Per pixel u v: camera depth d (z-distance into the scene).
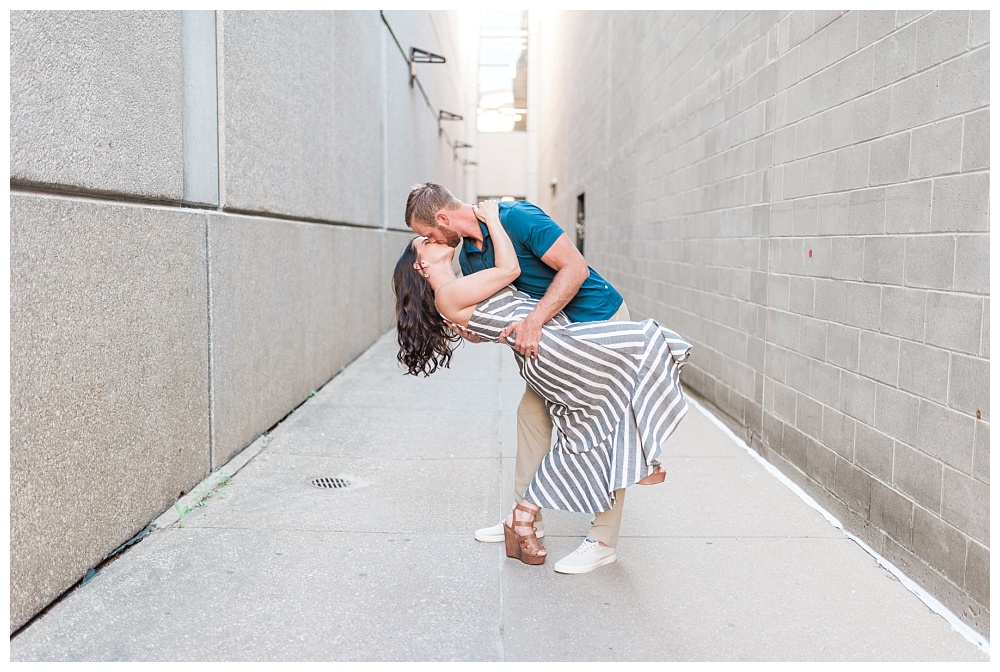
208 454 3.85
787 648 2.36
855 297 3.30
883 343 3.06
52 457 2.48
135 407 3.05
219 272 3.94
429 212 2.64
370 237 8.34
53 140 2.45
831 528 3.35
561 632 2.44
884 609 2.61
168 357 3.35
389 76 9.32
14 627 2.32
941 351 2.66
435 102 14.55
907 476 2.87
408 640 2.38
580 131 14.78
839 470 3.44
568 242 2.62
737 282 4.93
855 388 3.29
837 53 3.49
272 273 4.85
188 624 2.44
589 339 2.62
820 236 3.66
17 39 2.26
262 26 4.58
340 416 5.27
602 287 2.83
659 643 2.38
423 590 2.72
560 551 3.09
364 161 7.86
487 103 27.80
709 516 3.48
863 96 3.24
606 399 2.70
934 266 2.71
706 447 4.66
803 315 3.85
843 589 2.76
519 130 27.81
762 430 4.44
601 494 2.75
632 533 3.28
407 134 10.81
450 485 3.86
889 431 3.00
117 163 2.86
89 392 2.70
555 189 20.95
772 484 3.95
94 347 2.72
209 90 3.85
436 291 2.68
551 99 22.34
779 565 2.96
